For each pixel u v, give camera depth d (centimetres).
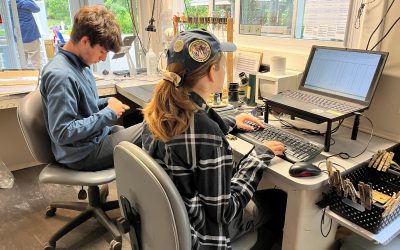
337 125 151
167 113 89
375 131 149
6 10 332
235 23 235
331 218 122
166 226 85
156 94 92
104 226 187
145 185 87
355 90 142
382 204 105
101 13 158
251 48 216
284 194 143
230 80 202
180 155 89
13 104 219
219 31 234
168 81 91
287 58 193
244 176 108
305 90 162
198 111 92
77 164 163
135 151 89
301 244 125
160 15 306
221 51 97
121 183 101
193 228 94
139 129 172
